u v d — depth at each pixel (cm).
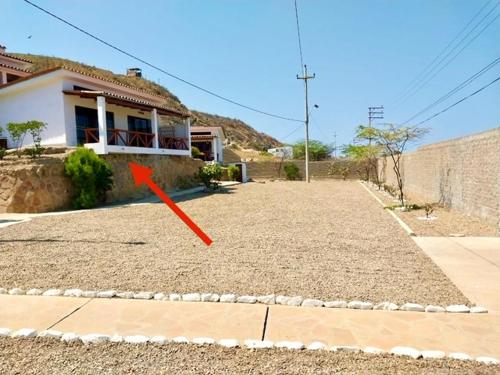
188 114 2305
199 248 691
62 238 788
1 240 769
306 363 296
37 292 457
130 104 1750
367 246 697
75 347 326
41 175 1216
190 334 347
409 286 470
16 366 299
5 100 1686
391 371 283
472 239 750
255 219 1052
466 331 346
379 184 2306
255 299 424
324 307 406
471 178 1009
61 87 1603
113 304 420
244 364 296
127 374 286
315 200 1589
